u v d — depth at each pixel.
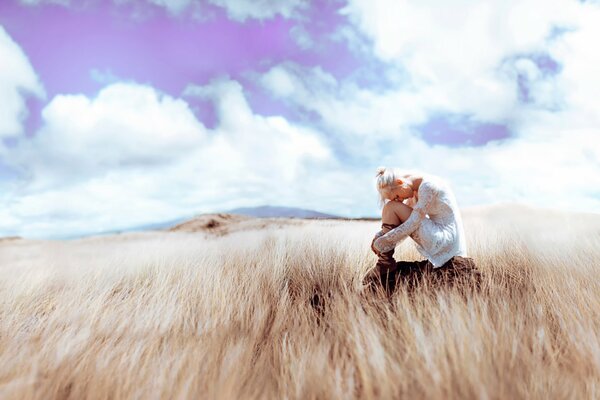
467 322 1.76
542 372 1.44
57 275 3.77
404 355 1.61
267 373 1.67
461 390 1.31
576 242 3.68
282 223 15.50
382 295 2.40
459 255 2.49
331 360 1.72
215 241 6.17
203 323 2.15
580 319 1.82
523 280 2.71
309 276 3.00
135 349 1.81
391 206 2.59
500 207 16.50
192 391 1.43
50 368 1.65
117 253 5.13
